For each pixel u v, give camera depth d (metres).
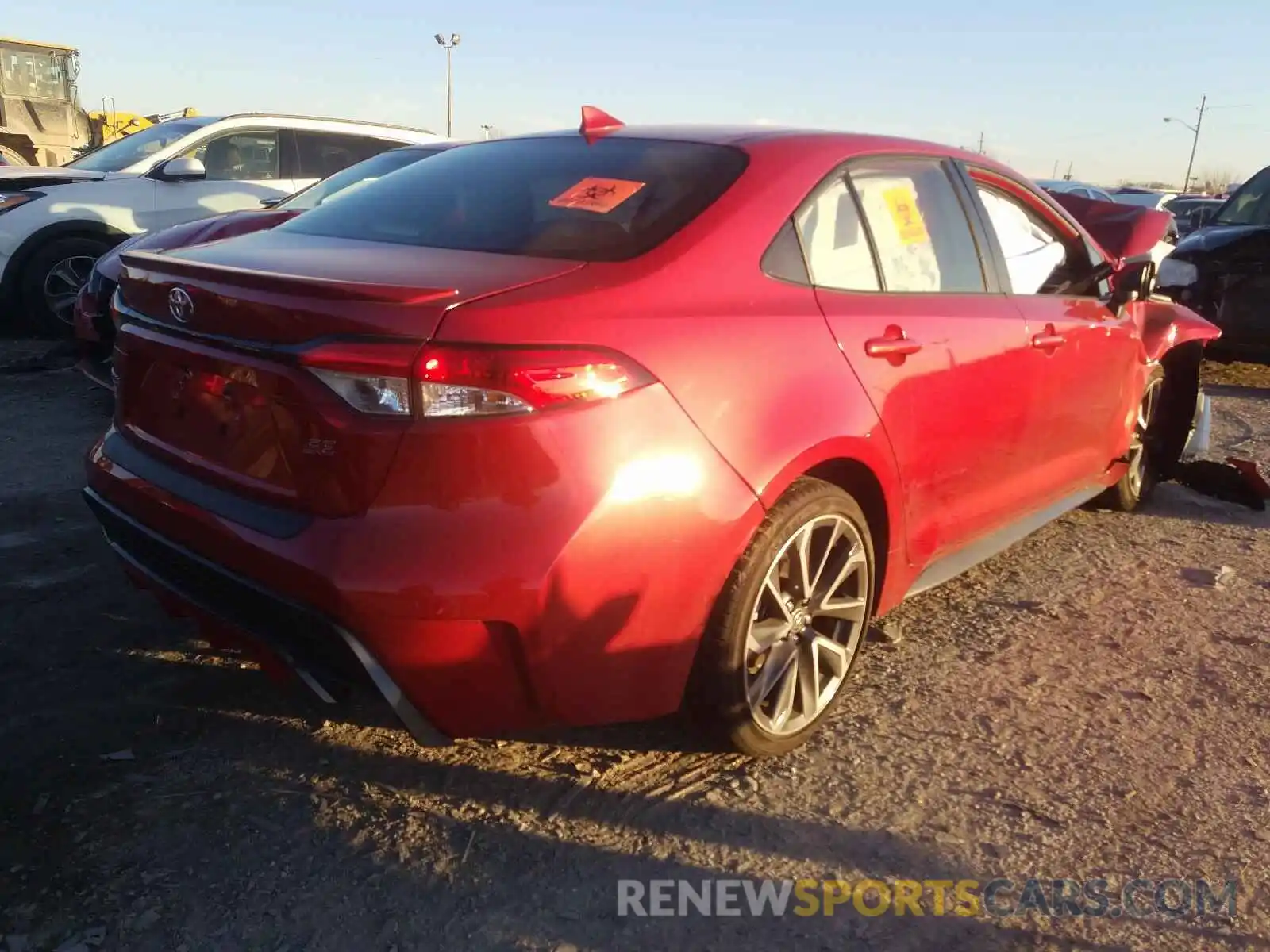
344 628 2.26
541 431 2.25
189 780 2.74
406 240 2.89
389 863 2.48
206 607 2.58
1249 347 8.44
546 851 2.54
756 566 2.65
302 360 2.27
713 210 2.79
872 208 3.22
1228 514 5.24
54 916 2.25
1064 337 3.88
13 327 8.44
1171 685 3.47
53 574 3.85
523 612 2.26
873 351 2.97
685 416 2.46
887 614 3.91
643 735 3.05
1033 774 2.94
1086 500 4.49
